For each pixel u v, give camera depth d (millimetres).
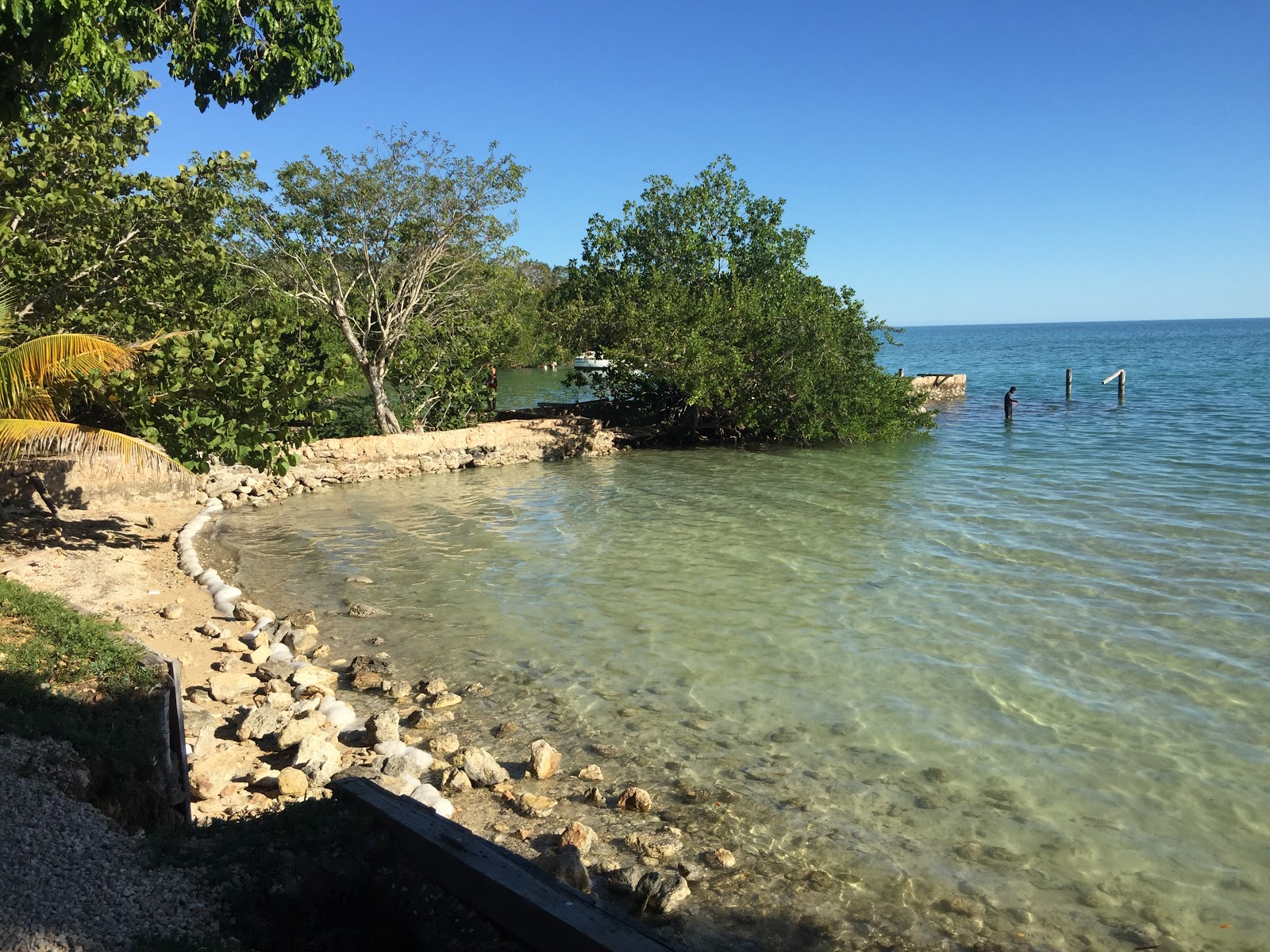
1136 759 7102
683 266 30453
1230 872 5570
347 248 22594
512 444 25031
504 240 23922
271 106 11406
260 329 13023
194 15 10570
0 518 14320
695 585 12328
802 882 5457
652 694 8562
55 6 7289
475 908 4070
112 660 6004
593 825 6145
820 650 9711
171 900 3871
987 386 53906
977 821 6207
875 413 27891
